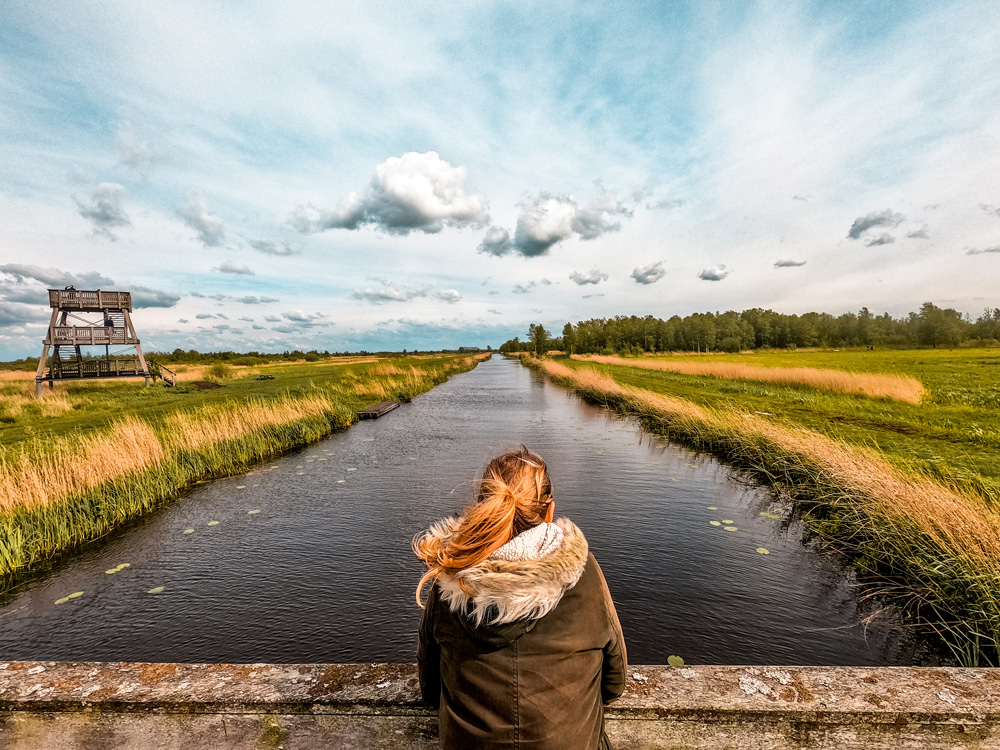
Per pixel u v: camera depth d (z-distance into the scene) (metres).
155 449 8.55
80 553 5.53
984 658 3.42
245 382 30.81
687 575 4.75
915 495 5.19
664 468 9.01
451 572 1.10
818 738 1.46
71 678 1.59
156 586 4.72
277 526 6.28
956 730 1.45
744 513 6.54
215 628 3.99
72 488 6.77
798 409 14.79
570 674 1.05
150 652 3.70
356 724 1.47
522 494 1.17
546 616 1.05
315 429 12.74
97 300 26.33
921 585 4.27
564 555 1.10
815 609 4.14
